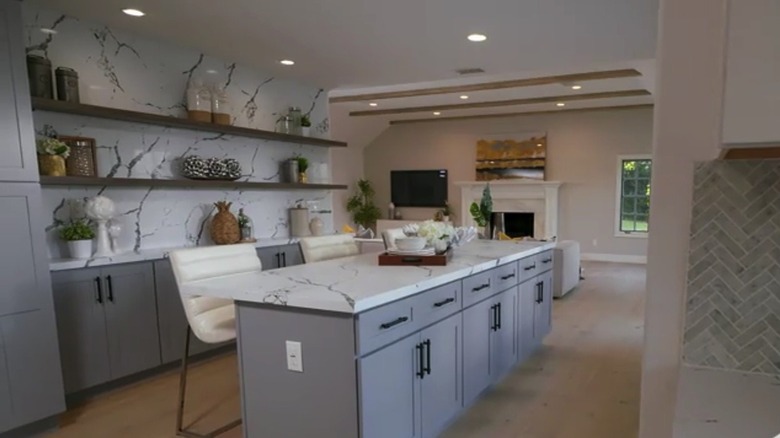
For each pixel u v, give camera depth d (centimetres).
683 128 121
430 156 1010
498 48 386
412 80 506
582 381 324
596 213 870
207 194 414
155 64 373
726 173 118
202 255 249
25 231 254
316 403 186
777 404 103
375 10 301
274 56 412
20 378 252
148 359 332
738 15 76
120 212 352
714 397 106
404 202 1044
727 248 120
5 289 246
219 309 255
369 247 517
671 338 128
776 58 75
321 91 546
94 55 336
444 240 278
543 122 898
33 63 290
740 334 121
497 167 937
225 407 293
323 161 546
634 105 813
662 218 126
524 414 278
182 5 295
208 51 397
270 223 475
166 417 280
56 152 298
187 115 396
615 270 755
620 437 251
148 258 331
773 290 117
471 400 267
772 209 116
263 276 230
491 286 286
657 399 131
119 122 351
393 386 196
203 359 377
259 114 465
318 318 182
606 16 311
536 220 909
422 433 219
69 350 289
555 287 559
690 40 117
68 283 288
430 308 222
